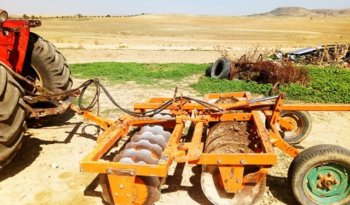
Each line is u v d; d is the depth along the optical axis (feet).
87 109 19.71
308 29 231.50
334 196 14.37
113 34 153.79
